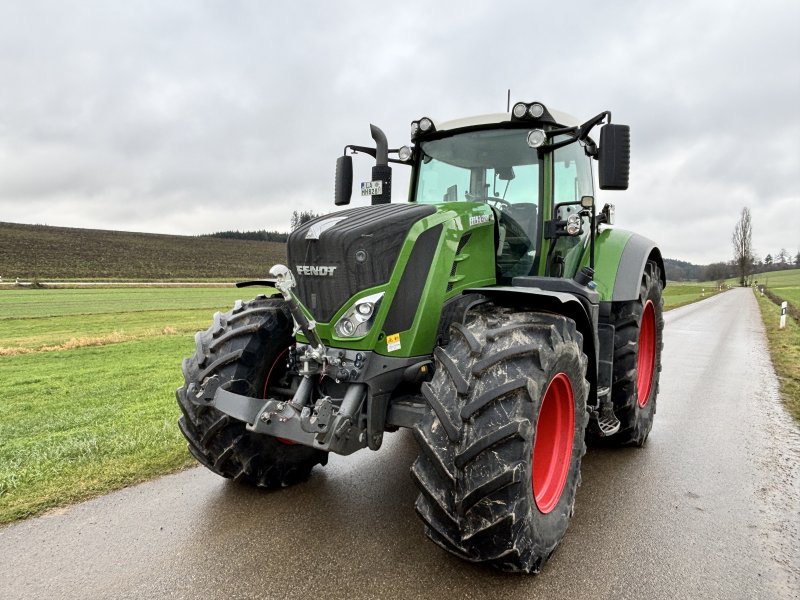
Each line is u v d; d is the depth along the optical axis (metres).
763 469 3.96
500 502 2.31
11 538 2.86
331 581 2.46
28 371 8.29
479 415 2.36
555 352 2.56
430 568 2.57
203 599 2.32
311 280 2.92
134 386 7.03
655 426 5.09
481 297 3.00
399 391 2.99
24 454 4.14
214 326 3.42
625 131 3.10
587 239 4.34
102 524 3.01
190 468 3.86
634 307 4.26
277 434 2.72
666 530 3.00
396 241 2.82
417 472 2.43
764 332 14.29
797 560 2.70
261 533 2.90
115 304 24.53
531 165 3.63
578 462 3.01
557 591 2.41
